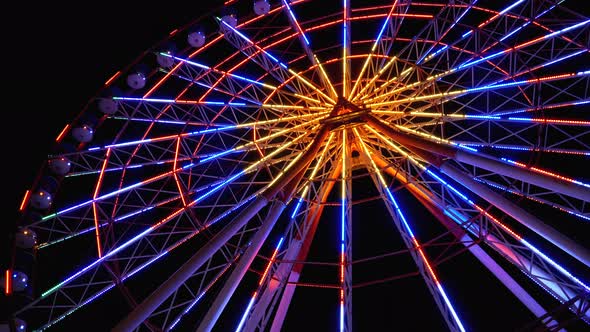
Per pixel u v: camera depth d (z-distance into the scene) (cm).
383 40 2466
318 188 2370
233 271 1827
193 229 2108
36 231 2081
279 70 2534
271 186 1958
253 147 2381
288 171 2008
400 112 2362
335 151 2512
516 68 2261
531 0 2225
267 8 2520
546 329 1391
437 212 2444
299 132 2494
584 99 2112
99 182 2150
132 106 2345
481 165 1894
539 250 1869
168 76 2422
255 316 2011
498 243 2025
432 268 2016
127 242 2014
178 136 2322
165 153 2312
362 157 2534
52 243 2067
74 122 2275
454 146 1995
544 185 1738
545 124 2122
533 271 2047
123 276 1984
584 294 1384
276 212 1989
